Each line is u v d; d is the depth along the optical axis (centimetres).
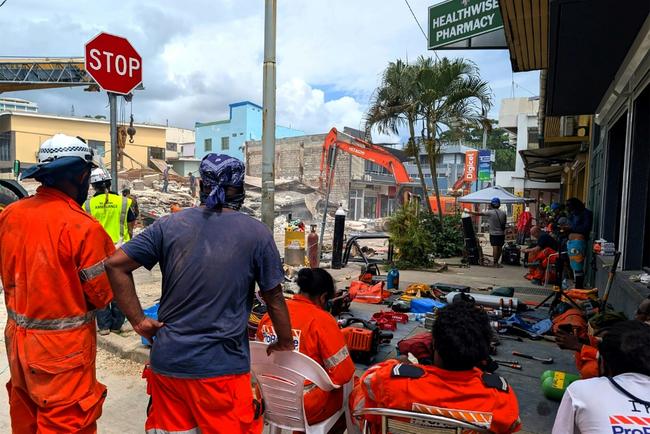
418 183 3800
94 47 457
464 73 1341
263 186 476
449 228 1343
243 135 4556
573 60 524
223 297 186
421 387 184
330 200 3488
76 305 217
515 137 2972
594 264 752
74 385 217
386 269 1011
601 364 194
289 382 224
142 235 193
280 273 201
